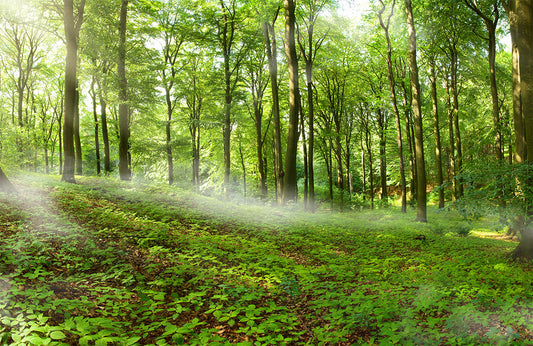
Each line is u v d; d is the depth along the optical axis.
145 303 4.25
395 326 3.51
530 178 6.30
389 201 29.22
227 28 21.39
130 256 6.08
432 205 28.69
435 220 16.92
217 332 3.82
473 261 7.21
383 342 3.16
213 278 5.46
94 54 16.44
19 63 24.55
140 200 12.79
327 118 26.36
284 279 5.43
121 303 4.14
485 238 12.02
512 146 19.97
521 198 6.35
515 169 6.28
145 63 18.56
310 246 8.88
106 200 11.80
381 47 21.19
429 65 21.62
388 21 18.92
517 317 3.61
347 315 4.25
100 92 17.05
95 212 8.97
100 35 16.38
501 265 6.31
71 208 9.16
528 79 6.88
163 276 5.35
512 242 10.91
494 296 4.41
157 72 20.91
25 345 2.62
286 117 27.84
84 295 4.26
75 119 21.05
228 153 21.59
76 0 16.62
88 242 6.12
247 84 24.70
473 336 3.24
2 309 3.24
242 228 10.47
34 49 25.09
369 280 5.70
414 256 7.84
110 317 3.83
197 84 24.59
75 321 3.42
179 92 23.81
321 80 24.78
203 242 7.77
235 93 21.41
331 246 9.07
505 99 21.06
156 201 12.82
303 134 23.39
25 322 2.97
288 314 4.29
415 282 5.36
